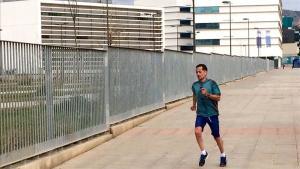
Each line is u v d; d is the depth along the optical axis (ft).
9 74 27.55
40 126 31.04
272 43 496.64
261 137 41.14
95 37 366.84
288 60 634.43
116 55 46.11
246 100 76.43
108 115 43.37
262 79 149.69
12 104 27.71
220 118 54.49
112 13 377.91
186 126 49.34
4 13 384.68
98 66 41.60
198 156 34.30
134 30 391.24
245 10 501.15
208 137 41.78
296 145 37.11
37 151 30.55
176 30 510.99
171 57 68.49
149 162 33.04
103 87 42.57
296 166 30.27
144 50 55.26
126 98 48.65
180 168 30.89
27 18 371.76
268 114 57.16
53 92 33.17
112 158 34.76
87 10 363.97
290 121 50.60
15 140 27.89
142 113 53.88
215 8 504.02
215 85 29.94
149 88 56.95
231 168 30.25
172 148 37.78
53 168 31.71
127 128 47.44
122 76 47.57
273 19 496.23
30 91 29.91
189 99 77.20
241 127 47.16
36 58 30.89
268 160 32.17
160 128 48.44
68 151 34.45
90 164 32.96
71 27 358.02
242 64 158.30
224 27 502.38
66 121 35.12
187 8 512.22
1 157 26.35
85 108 38.63
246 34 499.10
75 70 37.09
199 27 508.53
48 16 360.89
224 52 502.79
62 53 34.94
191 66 82.07
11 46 27.86
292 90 96.73
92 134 39.91
